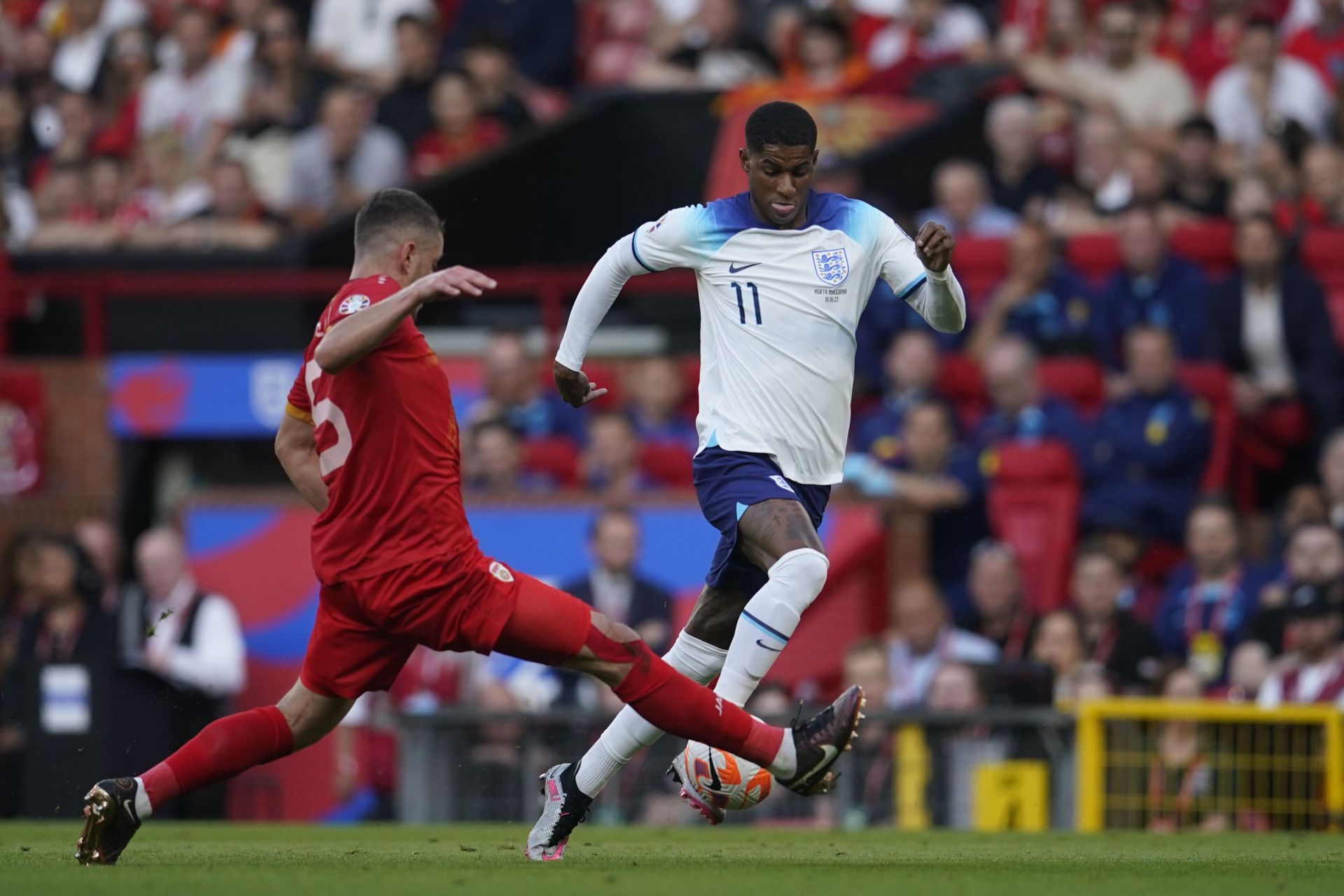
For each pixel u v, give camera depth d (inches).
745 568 762.8
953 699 1258.0
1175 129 1831.9
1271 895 609.0
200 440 1720.0
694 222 760.3
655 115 1867.6
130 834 698.8
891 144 1779.0
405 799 1248.8
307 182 1921.8
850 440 1600.6
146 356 1750.7
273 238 1857.8
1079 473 1552.7
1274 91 1891.0
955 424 1616.6
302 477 715.4
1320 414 1609.3
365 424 665.6
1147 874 700.0
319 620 691.4
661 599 1425.9
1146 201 1717.5
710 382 765.9
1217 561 1425.9
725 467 754.2
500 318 1834.4
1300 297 1616.6
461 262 1817.2
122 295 1754.4
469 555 671.8
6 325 1786.4
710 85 1934.1
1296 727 1172.5
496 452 1555.1
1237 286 1625.2
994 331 1630.2
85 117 2145.7
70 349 1815.9
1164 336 1556.3
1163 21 1959.9
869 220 765.9
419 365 674.2
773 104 749.3
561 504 1499.8
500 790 1245.1
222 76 2095.2
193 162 2064.5
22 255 1806.1
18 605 1509.6
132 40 2192.4
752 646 719.1
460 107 1962.4
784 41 2030.0
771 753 692.1
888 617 1496.1
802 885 624.7
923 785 1206.3
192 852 816.9
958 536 1547.7
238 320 1743.4
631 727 733.3
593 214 1865.2
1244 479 1627.7
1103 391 1600.6
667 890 598.2
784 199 746.2
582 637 674.8
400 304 649.0
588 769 743.7
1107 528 1498.5
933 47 2030.0
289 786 1392.7
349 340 650.2
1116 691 1355.8
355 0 2181.3
